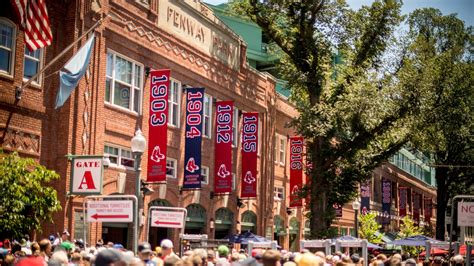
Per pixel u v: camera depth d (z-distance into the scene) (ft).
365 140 116.47
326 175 118.93
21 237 60.85
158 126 91.76
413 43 126.00
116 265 21.47
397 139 124.36
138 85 94.89
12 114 71.82
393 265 43.21
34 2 67.36
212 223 113.09
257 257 41.22
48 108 77.51
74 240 72.69
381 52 124.36
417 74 118.73
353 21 120.78
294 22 119.65
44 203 60.03
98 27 84.28
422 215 298.35
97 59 84.17
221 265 40.37
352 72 117.70
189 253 39.37
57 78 78.64
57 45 78.74
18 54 73.10
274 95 143.33
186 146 101.81
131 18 91.91
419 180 296.92
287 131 151.33
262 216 133.80
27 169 65.82
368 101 109.91
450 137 174.29
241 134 126.11
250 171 121.19
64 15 79.92
